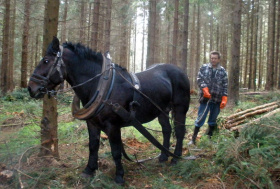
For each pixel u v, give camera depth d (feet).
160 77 13.50
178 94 14.51
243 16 84.58
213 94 17.07
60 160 14.20
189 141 18.17
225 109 30.53
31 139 17.26
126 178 12.45
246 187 10.90
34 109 28.37
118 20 67.36
